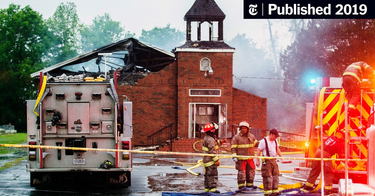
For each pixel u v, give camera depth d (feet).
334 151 37.55
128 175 42.32
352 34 120.78
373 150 24.08
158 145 103.65
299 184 42.55
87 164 40.60
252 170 42.39
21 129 210.79
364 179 37.55
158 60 113.91
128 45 107.04
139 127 104.17
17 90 205.05
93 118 40.91
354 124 38.40
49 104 40.60
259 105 107.34
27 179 48.44
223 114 103.55
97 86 41.14
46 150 40.22
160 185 45.44
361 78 38.29
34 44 213.05
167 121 104.88
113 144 41.01
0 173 53.26
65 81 41.09
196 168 63.05
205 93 103.50
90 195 39.22
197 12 104.68
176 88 104.94
